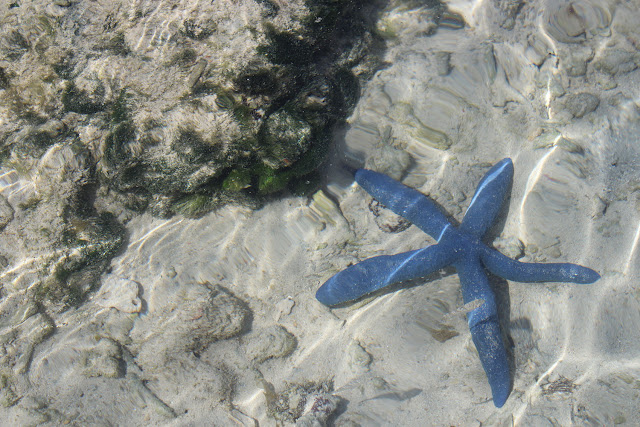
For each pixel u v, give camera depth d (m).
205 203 0.99
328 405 0.94
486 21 1.08
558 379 0.94
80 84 0.95
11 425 0.93
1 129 0.95
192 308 0.97
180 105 0.94
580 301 0.97
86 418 0.94
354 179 1.02
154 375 0.96
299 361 0.97
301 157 0.97
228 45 0.95
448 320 0.97
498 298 0.98
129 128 0.94
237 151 0.95
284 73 0.96
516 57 1.06
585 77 1.06
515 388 0.94
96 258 0.98
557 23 1.07
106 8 0.96
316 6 0.96
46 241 0.96
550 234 1.00
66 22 0.95
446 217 1.01
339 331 0.98
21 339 0.96
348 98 1.03
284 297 0.99
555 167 1.01
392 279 0.95
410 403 0.94
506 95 1.05
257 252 1.00
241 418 0.94
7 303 0.96
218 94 0.94
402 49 1.06
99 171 0.97
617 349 0.95
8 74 0.95
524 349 0.96
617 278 0.97
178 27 0.95
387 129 1.04
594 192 1.01
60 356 0.96
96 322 0.97
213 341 0.97
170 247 1.00
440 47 1.07
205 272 1.00
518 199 1.01
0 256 0.95
